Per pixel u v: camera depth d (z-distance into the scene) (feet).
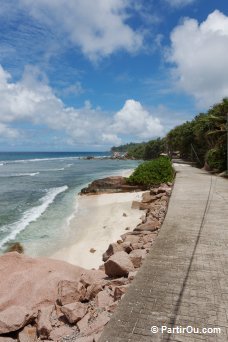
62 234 51.11
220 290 16.92
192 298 16.07
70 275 23.80
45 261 26.37
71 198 89.51
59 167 262.47
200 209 38.37
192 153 167.94
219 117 109.91
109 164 320.50
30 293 20.40
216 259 21.53
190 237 26.78
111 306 17.13
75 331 15.78
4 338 15.78
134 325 13.80
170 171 97.40
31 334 16.46
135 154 464.65
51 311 17.72
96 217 61.41
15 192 106.32
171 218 33.78
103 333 13.29
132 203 68.03
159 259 21.57
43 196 96.07
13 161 387.96
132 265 23.20
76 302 17.53
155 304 15.53
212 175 87.35
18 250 43.86
